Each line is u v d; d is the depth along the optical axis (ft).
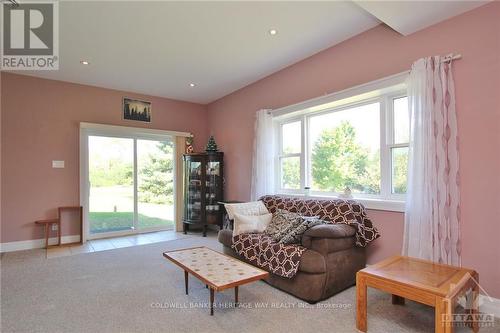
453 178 7.93
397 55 9.36
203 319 7.19
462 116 7.88
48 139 14.92
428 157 8.17
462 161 7.86
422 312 7.50
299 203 11.15
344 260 8.74
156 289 9.05
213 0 8.24
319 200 10.69
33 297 8.46
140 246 14.56
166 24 9.53
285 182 14.35
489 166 7.43
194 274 7.47
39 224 14.57
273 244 9.15
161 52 11.77
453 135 7.96
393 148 10.02
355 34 10.50
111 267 11.22
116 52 11.73
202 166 17.71
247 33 10.23
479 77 7.61
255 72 14.24
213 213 17.49
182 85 16.25
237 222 11.00
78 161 15.70
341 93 10.85
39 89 14.73
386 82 9.46
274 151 14.56
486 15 7.52
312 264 7.95
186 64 13.12
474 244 7.63
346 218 9.37
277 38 10.66
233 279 7.04
